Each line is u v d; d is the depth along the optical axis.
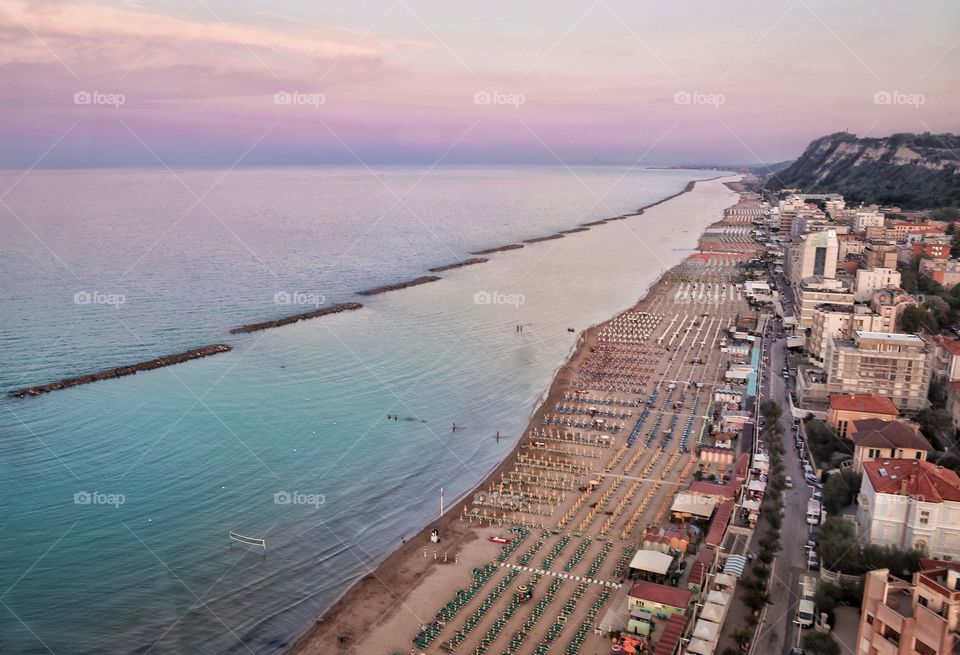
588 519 167.25
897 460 151.62
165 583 142.00
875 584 86.62
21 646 122.88
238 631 128.38
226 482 184.88
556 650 121.88
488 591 140.00
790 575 135.62
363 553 154.88
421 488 185.62
